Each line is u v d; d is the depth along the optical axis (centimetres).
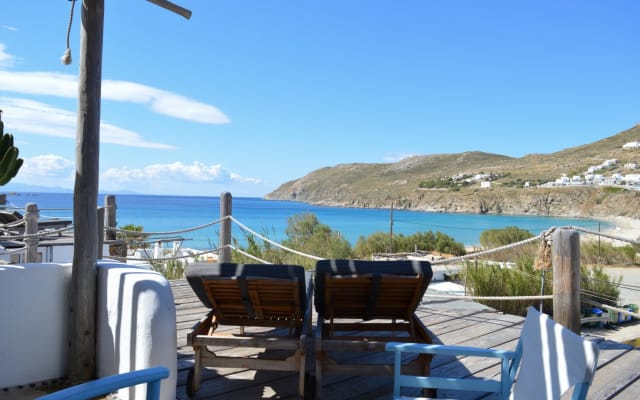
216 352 384
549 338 194
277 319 348
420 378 236
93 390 139
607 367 371
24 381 297
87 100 300
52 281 308
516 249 1402
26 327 297
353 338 314
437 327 491
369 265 305
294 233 1631
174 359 269
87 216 305
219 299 327
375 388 320
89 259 307
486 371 359
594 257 1587
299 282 298
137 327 271
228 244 714
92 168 305
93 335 310
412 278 302
